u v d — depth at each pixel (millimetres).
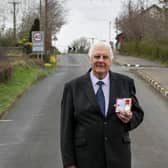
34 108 18406
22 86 25094
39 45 43188
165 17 56375
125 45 87062
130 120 5184
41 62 41875
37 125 14844
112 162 5121
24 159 10500
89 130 5145
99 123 5129
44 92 23672
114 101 5148
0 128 14383
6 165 9977
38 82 29281
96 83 5219
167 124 15172
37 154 10977
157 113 17578
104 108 5160
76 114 5219
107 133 5125
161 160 10445
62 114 5336
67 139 5258
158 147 11789
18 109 18188
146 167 9812
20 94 22359
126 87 5262
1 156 10812
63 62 56656
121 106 5105
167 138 12914
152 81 28641
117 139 5152
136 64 50062
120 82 5262
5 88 22953
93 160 5141
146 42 69188
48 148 11594
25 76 29703
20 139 12727
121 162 5148
